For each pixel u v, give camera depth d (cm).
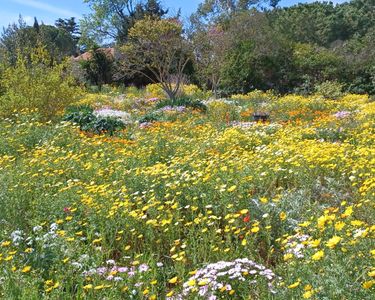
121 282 393
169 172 648
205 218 502
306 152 763
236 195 556
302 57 3131
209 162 750
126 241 508
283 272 403
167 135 1089
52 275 415
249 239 468
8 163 844
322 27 6034
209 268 396
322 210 537
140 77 3466
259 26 3212
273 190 632
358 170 705
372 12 6391
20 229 536
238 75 2958
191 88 2825
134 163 831
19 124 1143
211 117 1572
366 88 3038
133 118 1620
